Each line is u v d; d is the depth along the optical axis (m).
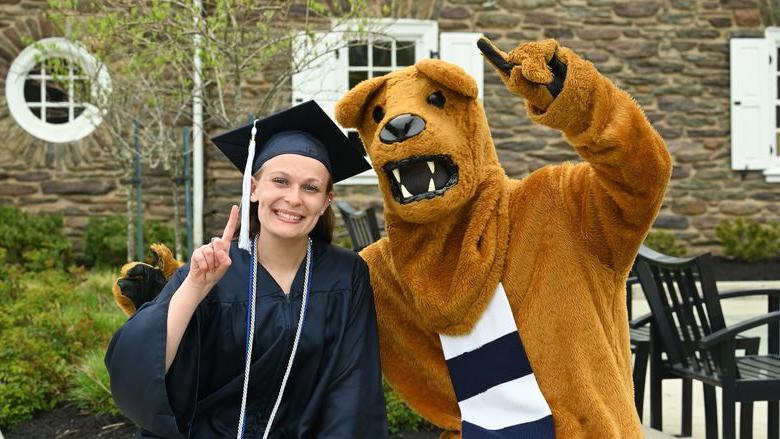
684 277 3.59
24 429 4.54
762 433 4.41
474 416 2.44
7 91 10.34
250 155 2.47
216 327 2.47
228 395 2.45
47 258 9.36
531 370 2.38
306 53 6.31
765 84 11.03
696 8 10.98
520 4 10.69
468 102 2.49
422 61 2.50
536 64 2.14
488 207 2.45
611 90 2.22
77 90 7.84
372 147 2.42
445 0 10.54
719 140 11.09
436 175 2.37
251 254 2.54
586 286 2.40
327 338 2.51
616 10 10.88
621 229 2.36
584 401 2.33
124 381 2.29
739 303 9.07
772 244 10.63
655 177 2.24
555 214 2.44
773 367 3.71
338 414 2.42
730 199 11.09
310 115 2.56
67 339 5.46
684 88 11.01
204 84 6.43
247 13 6.29
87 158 10.38
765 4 11.04
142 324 2.31
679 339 3.85
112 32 6.31
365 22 6.28
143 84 7.36
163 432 2.30
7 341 5.08
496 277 2.41
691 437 4.30
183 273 2.52
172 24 5.80
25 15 10.29
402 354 2.63
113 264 9.90
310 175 2.47
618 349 2.45
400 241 2.50
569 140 2.28
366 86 2.54
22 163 10.34
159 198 10.36
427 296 2.42
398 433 4.28
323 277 2.56
